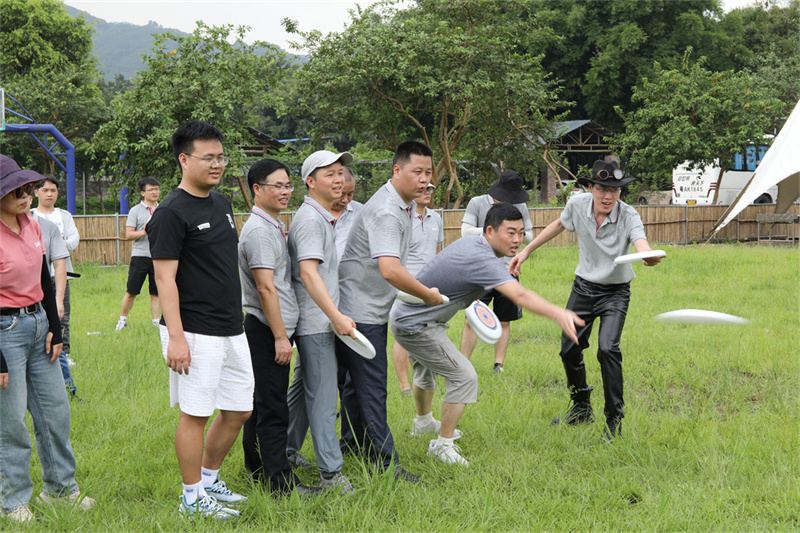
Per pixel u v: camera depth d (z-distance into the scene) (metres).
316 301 3.72
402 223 4.02
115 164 18.59
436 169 22.56
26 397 3.58
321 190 3.88
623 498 3.81
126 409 5.21
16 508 3.52
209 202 3.51
